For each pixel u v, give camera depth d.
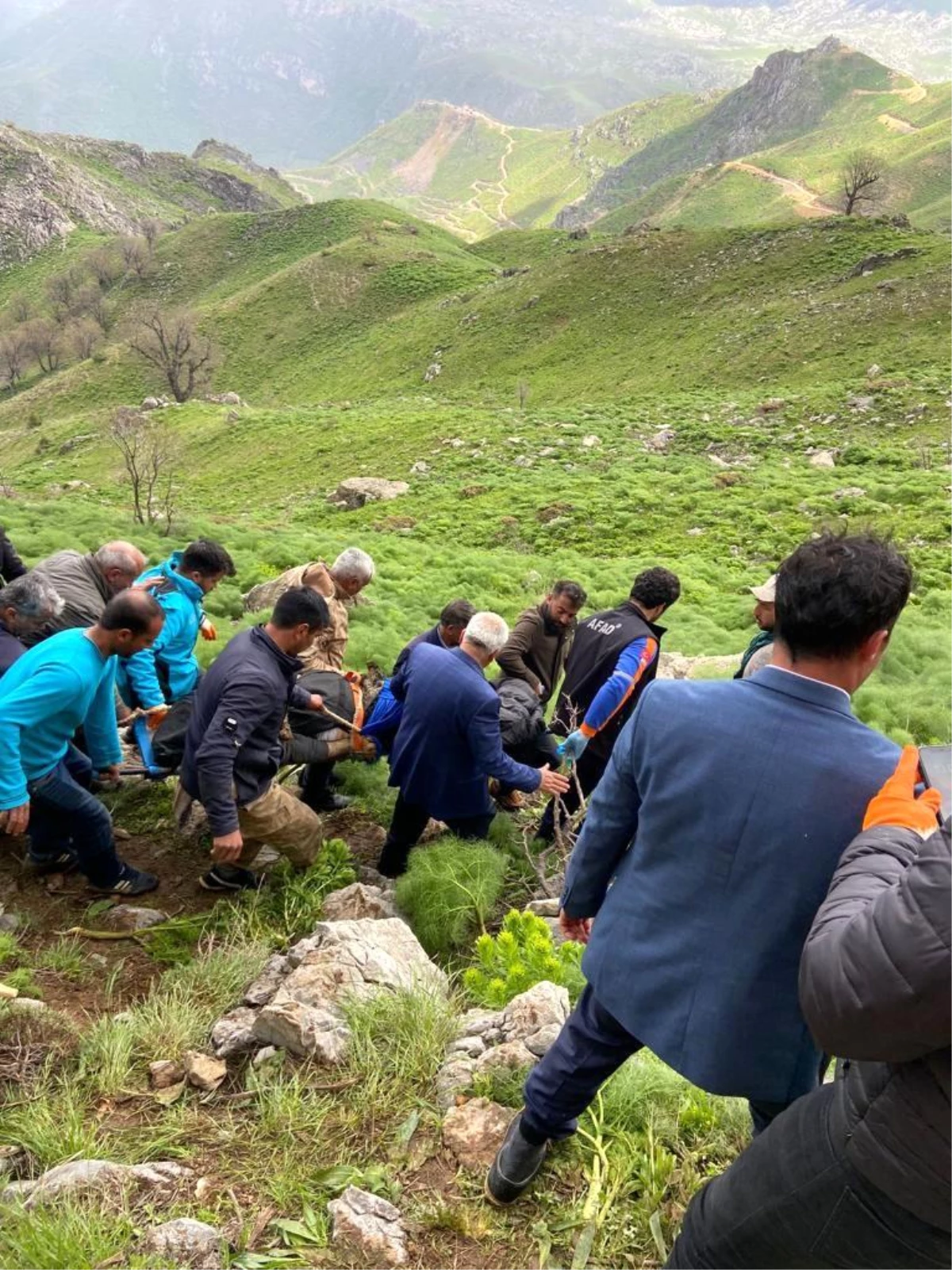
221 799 4.58
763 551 23.94
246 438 57.88
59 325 139.62
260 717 4.70
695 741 2.21
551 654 7.00
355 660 10.44
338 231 145.00
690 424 44.88
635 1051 2.62
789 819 2.07
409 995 3.88
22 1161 3.09
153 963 4.56
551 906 5.36
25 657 4.54
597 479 34.16
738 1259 2.04
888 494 28.02
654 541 25.80
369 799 6.79
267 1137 3.22
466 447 44.78
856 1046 1.56
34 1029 3.73
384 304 111.88
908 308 62.66
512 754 6.58
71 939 4.66
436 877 5.19
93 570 6.20
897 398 44.19
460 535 28.20
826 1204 1.81
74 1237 2.62
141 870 5.50
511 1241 2.84
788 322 68.06
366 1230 2.77
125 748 6.73
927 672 12.47
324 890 5.33
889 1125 1.65
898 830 1.83
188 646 6.50
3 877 5.20
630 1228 2.89
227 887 5.29
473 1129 3.20
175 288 144.38
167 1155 3.13
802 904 2.08
